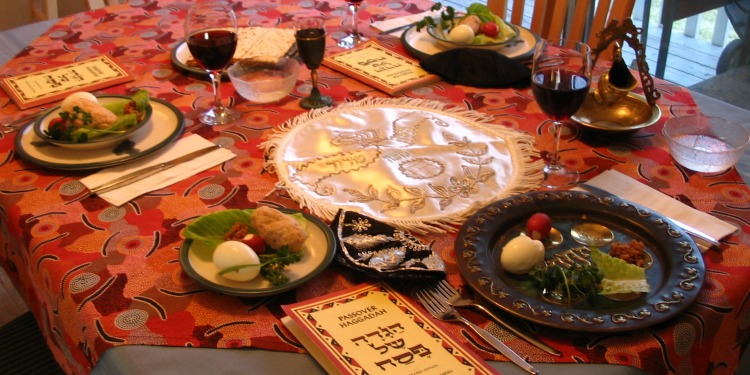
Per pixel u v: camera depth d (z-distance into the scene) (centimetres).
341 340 73
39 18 228
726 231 91
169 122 122
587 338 74
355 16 156
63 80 138
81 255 90
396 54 148
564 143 115
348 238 88
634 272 79
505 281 81
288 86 129
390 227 91
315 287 83
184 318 79
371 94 133
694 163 105
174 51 150
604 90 120
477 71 136
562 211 92
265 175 108
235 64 134
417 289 82
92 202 101
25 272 106
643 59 114
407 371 69
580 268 79
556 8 177
